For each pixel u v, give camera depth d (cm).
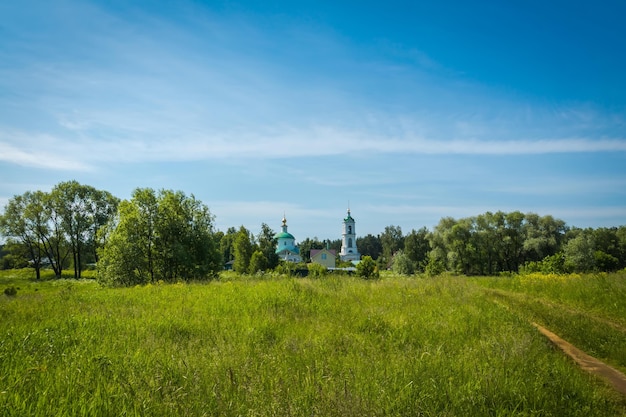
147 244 3816
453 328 1002
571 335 1030
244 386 540
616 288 1666
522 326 1036
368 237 19550
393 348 822
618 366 799
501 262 8006
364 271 4722
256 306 1268
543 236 7444
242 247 8075
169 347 761
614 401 602
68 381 530
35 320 1105
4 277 7306
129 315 1147
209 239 4156
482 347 792
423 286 1872
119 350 741
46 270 8412
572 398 577
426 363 667
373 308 1257
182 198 4088
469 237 7725
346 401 489
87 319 1052
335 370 639
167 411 465
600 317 1341
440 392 549
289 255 12912
